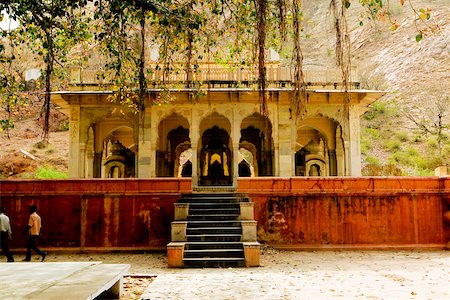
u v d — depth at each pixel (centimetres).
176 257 1027
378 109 4322
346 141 1808
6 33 913
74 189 1349
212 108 1803
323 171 2308
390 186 1356
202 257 1062
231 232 1175
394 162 3312
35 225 1127
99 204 1341
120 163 2369
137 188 1352
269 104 1812
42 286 496
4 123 1004
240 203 1245
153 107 1800
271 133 1805
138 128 1808
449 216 1323
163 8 730
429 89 4428
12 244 1327
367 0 782
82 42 930
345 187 1353
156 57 1816
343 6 666
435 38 5034
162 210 1342
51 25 782
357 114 1833
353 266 1010
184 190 1356
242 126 2038
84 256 1253
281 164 1783
